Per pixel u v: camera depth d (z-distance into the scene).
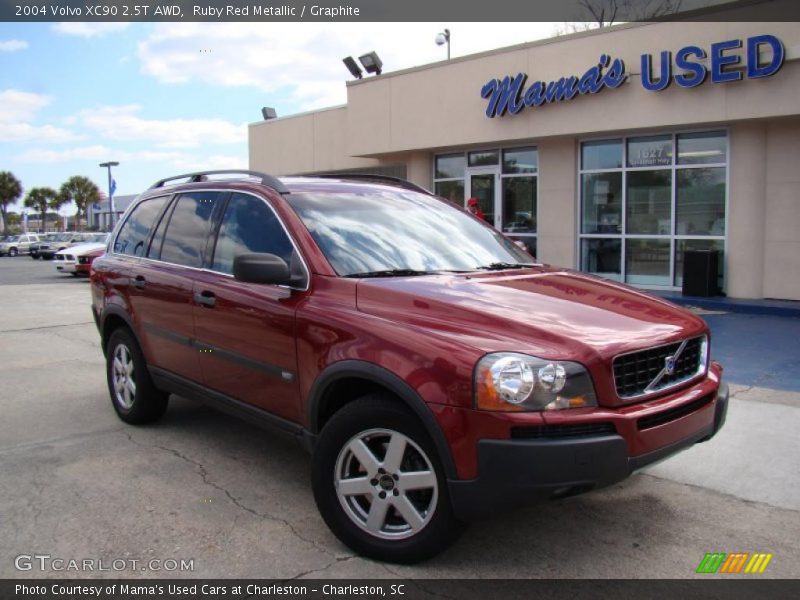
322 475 3.53
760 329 9.44
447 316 3.34
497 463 2.94
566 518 3.93
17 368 7.99
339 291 3.74
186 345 4.77
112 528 3.78
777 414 5.73
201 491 4.29
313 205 4.33
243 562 3.41
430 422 3.09
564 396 2.99
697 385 3.63
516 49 13.49
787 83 10.36
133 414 5.55
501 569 3.36
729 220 11.70
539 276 4.20
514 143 14.42
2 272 26.05
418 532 3.26
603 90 12.27
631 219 12.98
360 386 3.63
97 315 6.05
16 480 4.46
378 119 16.22
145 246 5.54
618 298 3.86
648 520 3.91
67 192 81.62
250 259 3.77
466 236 4.75
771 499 4.19
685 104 11.36
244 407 4.27
